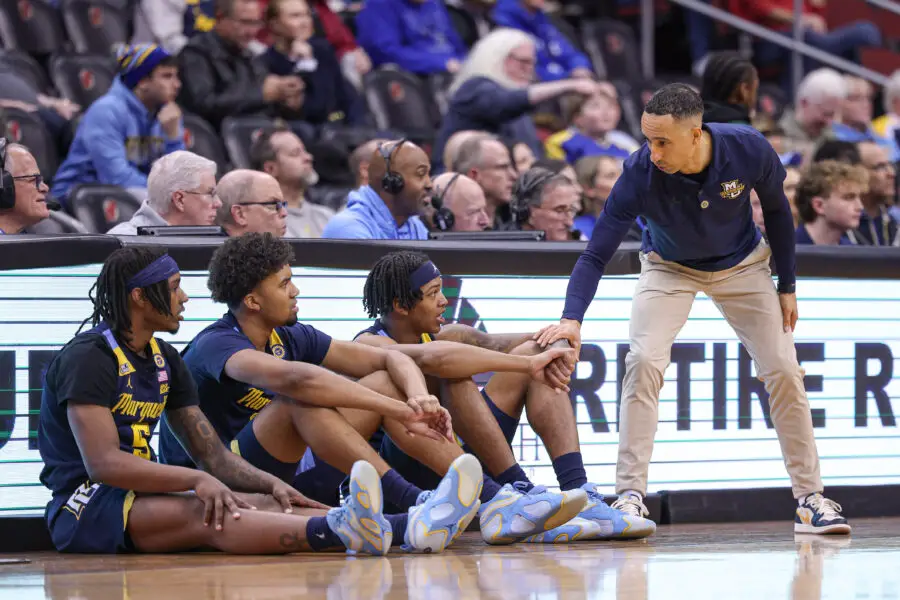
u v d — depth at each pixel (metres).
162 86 13.98
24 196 10.45
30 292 8.69
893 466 10.71
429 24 19.41
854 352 10.62
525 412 9.46
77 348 7.55
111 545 7.55
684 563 6.83
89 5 17.48
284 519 7.25
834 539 8.48
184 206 10.97
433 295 8.73
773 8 22.92
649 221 8.70
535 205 11.99
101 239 8.86
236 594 5.71
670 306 8.88
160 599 5.61
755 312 8.86
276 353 8.31
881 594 5.61
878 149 14.23
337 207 14.97
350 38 18.77
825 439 10.55
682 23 23.36
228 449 7.88
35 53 16.97
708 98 10.78
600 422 10.10
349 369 8.39
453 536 7.46
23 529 8.58
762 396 10.45
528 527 7.86
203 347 8.12
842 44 22.92
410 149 11.34
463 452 8.16
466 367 8.33
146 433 7.79
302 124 16.19
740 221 8.63
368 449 7.82
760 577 6.20
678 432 10.26
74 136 14.50
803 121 18.75
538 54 20.72
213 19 17.70
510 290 9.89
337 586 5.93
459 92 15.92
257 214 10.83
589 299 8.66
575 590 5.76
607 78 21.83
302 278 9.45
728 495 10.28
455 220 12.42
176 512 7.42
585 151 16.91
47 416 7.78
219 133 15.84
